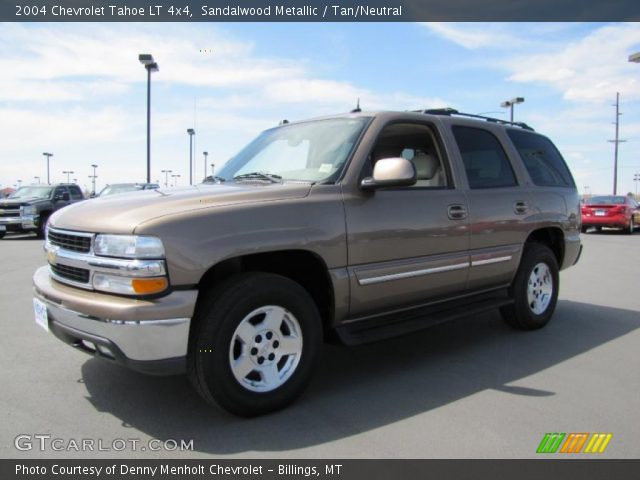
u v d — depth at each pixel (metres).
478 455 2.91
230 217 3.25
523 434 3.16
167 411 3.47
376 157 4.33
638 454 2.93
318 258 3.60
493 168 5.14
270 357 3.43
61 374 4.14
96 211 3.38
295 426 3.26
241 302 3.22
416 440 3.08
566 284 8.41
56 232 3.53
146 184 18.88
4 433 3.17
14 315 6.07
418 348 4.92
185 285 3.06
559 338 5.25
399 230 4.04
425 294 4.34
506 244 5.02
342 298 3.74
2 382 3.97
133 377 4.07
